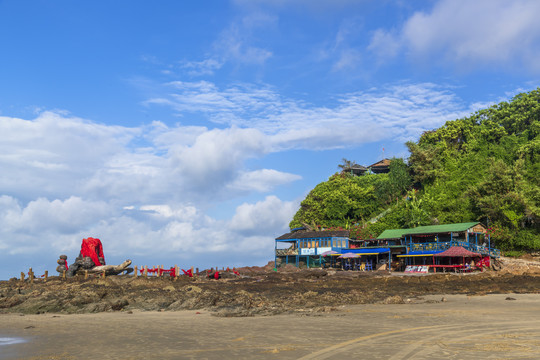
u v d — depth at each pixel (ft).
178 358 38.52
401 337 46.85
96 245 169.07
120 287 125.39
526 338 45.42
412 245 238.27
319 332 51.60
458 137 359.05
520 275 182.80
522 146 300.20
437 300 97.19
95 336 51.78
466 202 270.26
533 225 249.34
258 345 43.96
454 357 36.35
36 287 127.24
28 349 44.37
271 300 96.07
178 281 165.07
